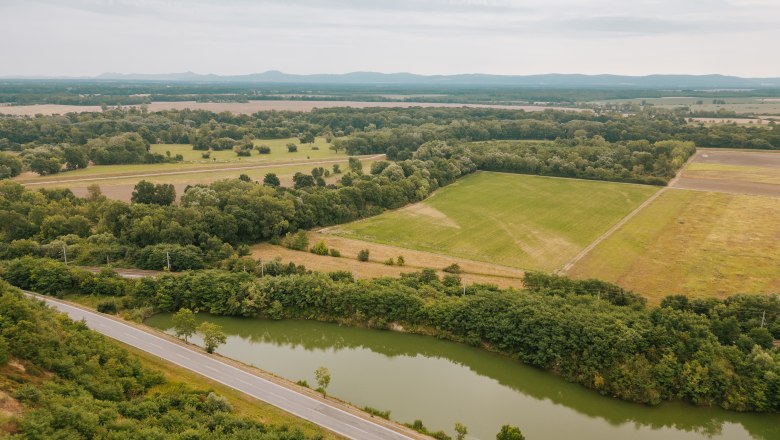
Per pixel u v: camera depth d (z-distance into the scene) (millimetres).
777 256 127125
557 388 84125
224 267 122312
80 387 62000
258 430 61375
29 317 68750
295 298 107500
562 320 89125
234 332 103688
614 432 74562
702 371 78875
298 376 85938
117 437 52844
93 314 101312
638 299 100375
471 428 73062
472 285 109562
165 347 88688
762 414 77062
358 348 99875
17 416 51125
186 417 61812
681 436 74188
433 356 96500
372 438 66062
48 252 124688
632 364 81188
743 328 88562
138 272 121375
